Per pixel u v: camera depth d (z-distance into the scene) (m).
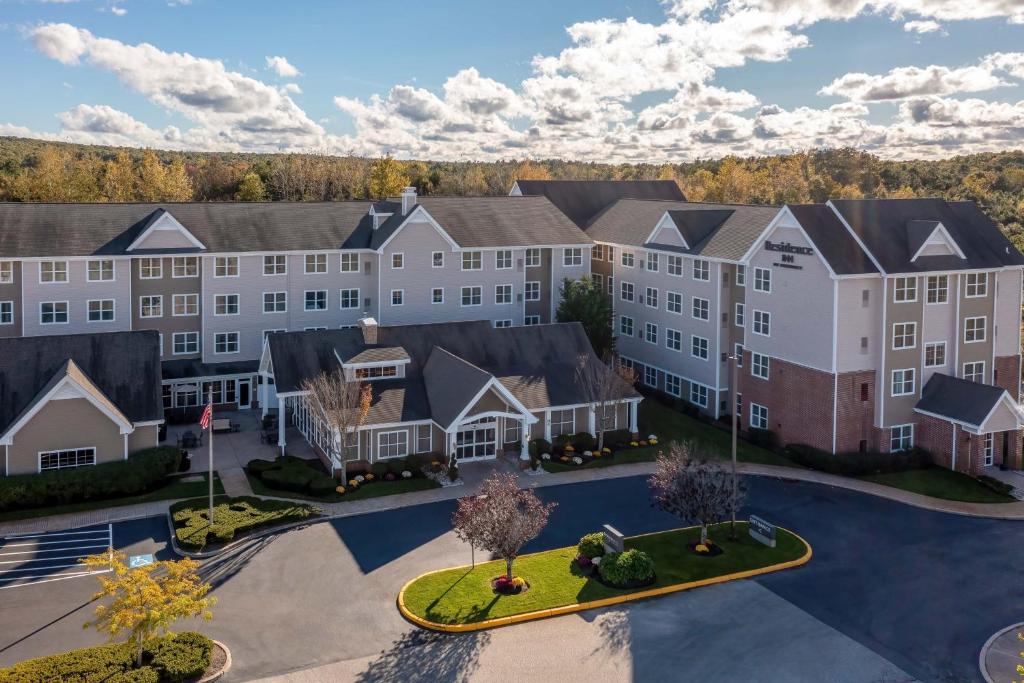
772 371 49.59
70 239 52.50
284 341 47.59
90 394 39.84
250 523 35.56
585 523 37.59
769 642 27.53
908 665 26.36
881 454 45.28
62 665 24.38
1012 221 109.56
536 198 67.69
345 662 25.94
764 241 49.56
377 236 59.19
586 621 28.67
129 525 36.41
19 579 31.34
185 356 55.12
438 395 45.50
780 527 37.31
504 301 61.88
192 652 25.44
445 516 37.88
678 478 34.06
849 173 167.75
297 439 48.62
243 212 58.59
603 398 46.88
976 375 49.00
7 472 38.84
